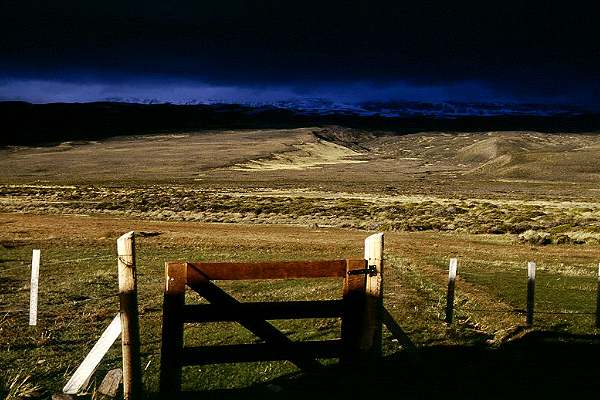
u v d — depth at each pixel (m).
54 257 25.50
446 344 11.63
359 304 8.70
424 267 23.45
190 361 8.02
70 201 70.31
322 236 38.78
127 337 7.67
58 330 12.85
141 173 189.62
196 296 16.80
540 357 10.65
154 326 13.27
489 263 25.39
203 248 30.34
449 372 9.66
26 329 12.84
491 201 91.62
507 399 8.49
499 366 10.08
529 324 13.22
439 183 163.12
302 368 8.61
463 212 62.72
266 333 8.30
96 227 40.81
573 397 8.62
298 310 8.41
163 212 57.81
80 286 18.25
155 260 25.39
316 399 8.32
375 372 8.81
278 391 8.70
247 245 31.95
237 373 9.77
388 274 21.34
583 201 98.62
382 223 49.50
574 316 14.48
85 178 166.00
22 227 39.56
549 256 29.22
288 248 31.14
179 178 169.50
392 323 9.58
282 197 82.94
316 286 18.78
